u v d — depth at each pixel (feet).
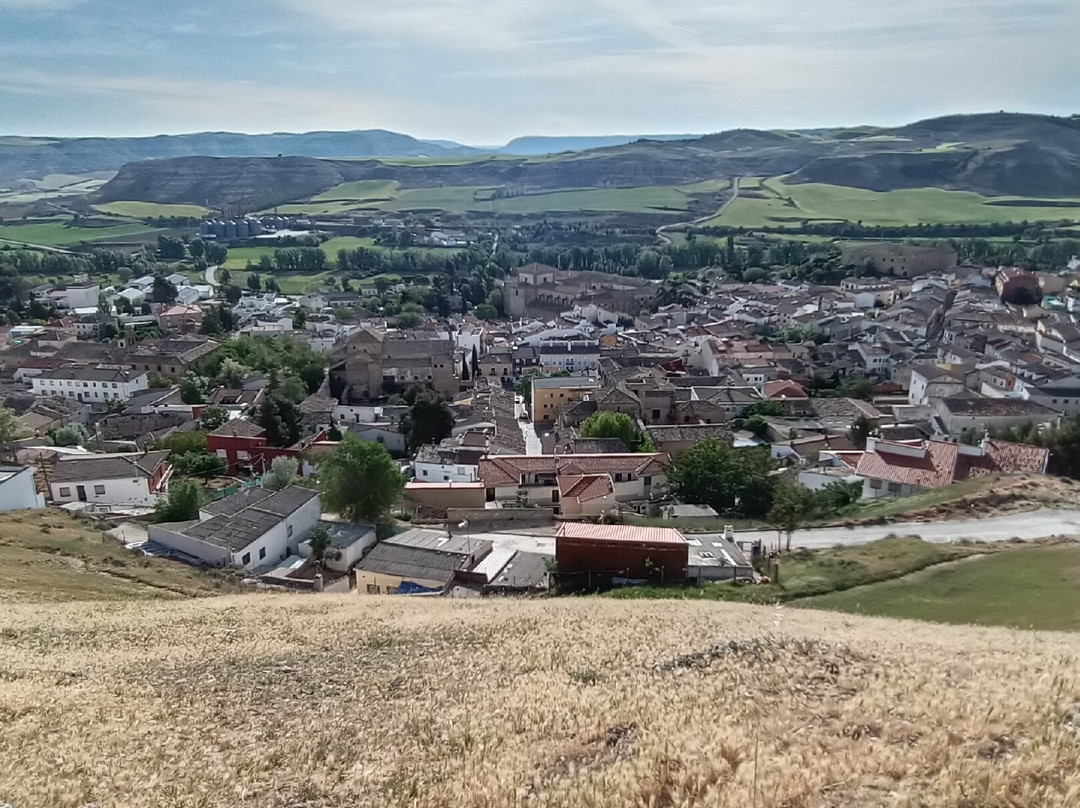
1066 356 414.21
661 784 50.88
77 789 56.49
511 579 186.70
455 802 53.21
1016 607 136.67
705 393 403.13
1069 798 43.88
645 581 175.63
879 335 522.06
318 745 67.92
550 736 65.00
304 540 222.89
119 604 140.05
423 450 329.52
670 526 222.89
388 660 97.35
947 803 45.29
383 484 238.27
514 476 277.23
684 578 174.91
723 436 332.19
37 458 309.01
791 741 57.72
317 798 57.62
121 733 69.97
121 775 60.29
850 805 46.42
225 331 626.23
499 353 558.56
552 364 548.72
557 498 275.18
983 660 78.43
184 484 245.45
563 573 179.42
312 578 204.74
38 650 103.09
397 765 62.18
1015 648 88.74
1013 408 317.42
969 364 407.03
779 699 69.56
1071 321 486.79
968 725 57.26
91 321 650.84
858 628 106.22
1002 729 55.88
